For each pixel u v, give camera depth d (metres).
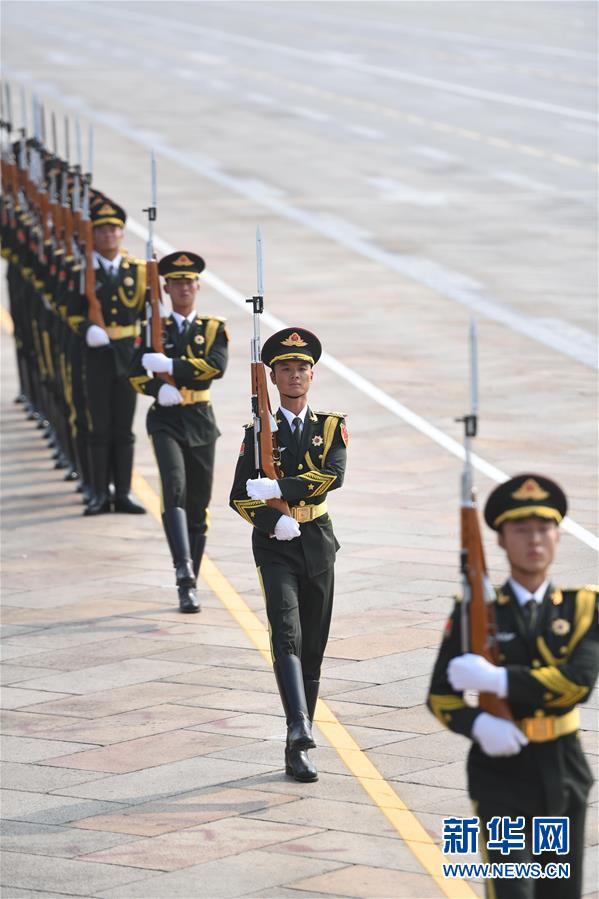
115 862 22.75
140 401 54.16
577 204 90.38
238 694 29.08
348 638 31.69
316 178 99.62
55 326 45.53
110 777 25.67
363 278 71.44
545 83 147.38
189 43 180.00
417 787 24.97
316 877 22.16
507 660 17.97
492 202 91.31
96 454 41.59
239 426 49.34
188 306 35.00
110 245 40.94
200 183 97.19
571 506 40.03
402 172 101.88
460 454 45.47
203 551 35.38
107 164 103.50
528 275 71.88
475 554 17.81
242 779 25.45
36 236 47.88
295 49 175.12
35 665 30.83
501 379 54.16
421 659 30.45
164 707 28.55
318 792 24.89
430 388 53.03
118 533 40.19
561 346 58.81
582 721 27.27
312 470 25.66
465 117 126.94
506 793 17.94
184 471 34.50
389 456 45.56
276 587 25.48
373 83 148.00
